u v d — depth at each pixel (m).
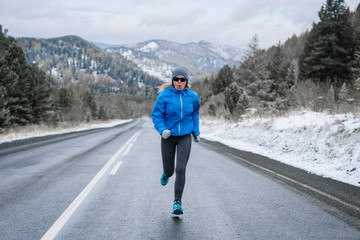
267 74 42.88
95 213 3.76
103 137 18.34
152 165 7.70
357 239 2.98
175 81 3.69
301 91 16.16
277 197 4.58
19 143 13.45
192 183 5.60
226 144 13.64
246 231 3.19
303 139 9.77
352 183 5.49
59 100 54.56
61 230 3.16
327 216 3.68
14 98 23.78
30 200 4.31
